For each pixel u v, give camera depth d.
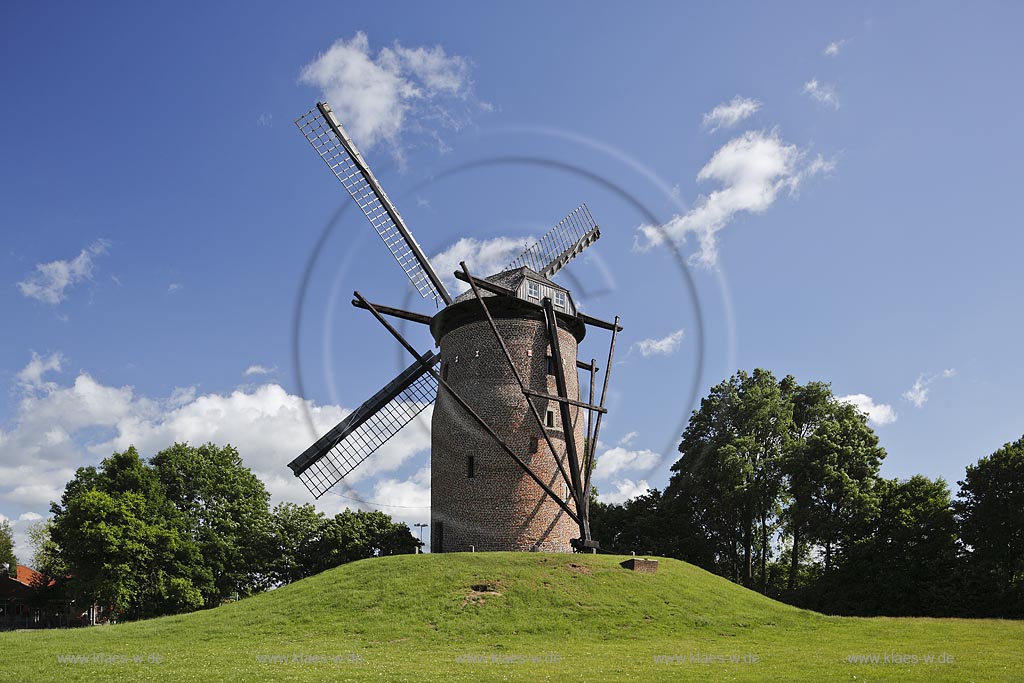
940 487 54.38
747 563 61.72
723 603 34.97
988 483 49.00
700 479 63.00
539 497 41.34
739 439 62.06
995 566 48.38
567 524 42.03
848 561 53.75
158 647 28.66
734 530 63.97
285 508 68.19
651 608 32.91
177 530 60.81
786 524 65.56
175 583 57.50
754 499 61.62
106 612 62.09
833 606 54.34
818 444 58.75
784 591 61.28
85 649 28.33
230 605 35.78
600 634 29.83
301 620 31.80
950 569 50.81
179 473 66.19
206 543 63.94
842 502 55.84
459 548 41.25
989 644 28.22
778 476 62.19
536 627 30.20
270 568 65.88
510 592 33.25
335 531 61.12
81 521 55.41
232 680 20.88
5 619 74.81
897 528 52.69
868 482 56.44
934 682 19.88
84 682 20.88
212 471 67.88
